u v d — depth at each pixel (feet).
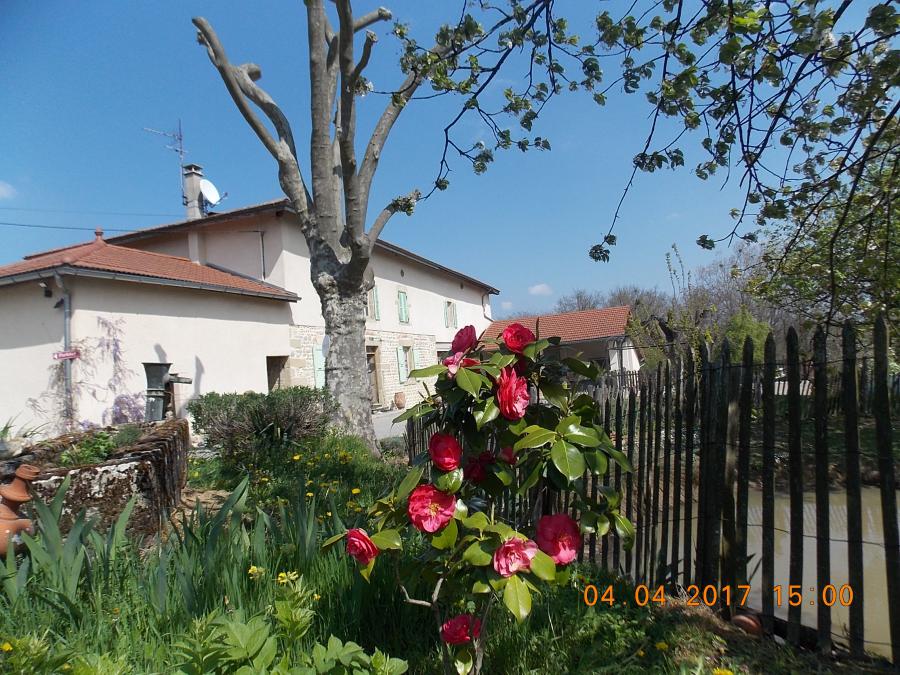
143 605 8.15
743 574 9.96
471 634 6.48
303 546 9.92
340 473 22.35
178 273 40.57
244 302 45.52
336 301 31.65
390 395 68.64
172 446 18.17
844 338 8.54
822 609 8.75
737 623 9.71
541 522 6.03
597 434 6.01
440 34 12.39
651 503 12.16
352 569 9.08
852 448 8.43
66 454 15.98
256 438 25.99
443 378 6.44
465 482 6.63
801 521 9.07
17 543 10.21
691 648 8.87
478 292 106.63
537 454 6.23
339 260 31.81
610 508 6.38
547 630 8.96
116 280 34.73
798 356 9.14
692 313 46.24
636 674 7.99
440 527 5.81
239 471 23.27
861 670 8.16
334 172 32.60
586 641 8.92
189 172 59.98
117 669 5.52
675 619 9.96
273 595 8.46
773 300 21.31
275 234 49.73
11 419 31.01
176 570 8.64
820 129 10.83
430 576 6.27
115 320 34.60
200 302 41.16
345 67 25.57
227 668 5.02
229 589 8.37
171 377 29.01
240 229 50.67
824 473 8.78
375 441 31.78
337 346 31.50
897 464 21.02
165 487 15.60
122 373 34.60
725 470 10.23
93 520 9.64
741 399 10.05
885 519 8.07
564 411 6.45
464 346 6.64
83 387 32.30
